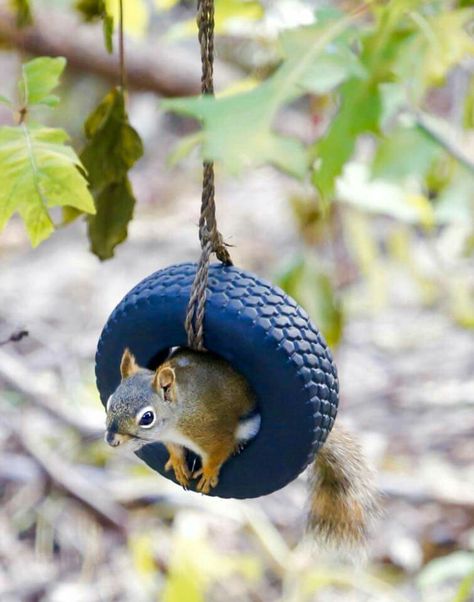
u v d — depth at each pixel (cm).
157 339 492
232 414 488
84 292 1525
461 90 1187
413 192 1221
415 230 1527
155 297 489
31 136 481
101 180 597
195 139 649
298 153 530
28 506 1108
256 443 488
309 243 990
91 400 1179
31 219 470
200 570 962
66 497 1109
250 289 483
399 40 635
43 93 504
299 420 475
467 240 1361
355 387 1362
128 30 901
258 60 966
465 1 690
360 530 546
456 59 647
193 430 485
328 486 546
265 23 915
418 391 1332
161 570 1042
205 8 520
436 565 939
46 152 473
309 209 986
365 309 1440
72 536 1081
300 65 584
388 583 1055
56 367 1266
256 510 1089
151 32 1709
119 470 1148
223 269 498
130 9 888
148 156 1972
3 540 1084
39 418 1163
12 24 1184
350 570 1024
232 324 469
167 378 478
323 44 596
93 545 1074
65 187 470
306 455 486
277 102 548
